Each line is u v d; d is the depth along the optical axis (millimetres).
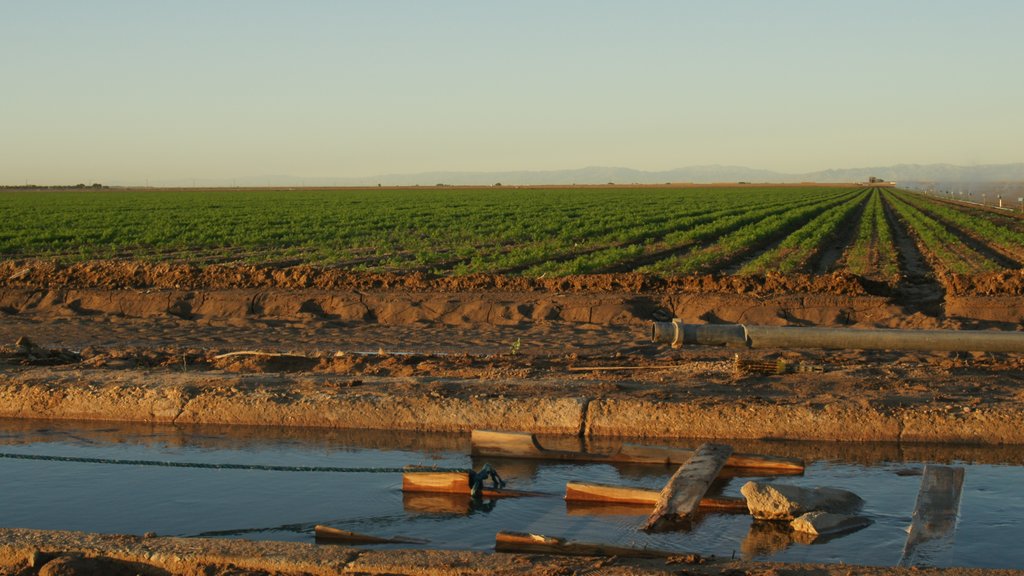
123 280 19656
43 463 8828
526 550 6422
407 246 37938
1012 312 15688
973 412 9164
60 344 14648
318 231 46375
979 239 40219
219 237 42375
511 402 9758
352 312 16984
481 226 50625
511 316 16484
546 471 8422
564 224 50844
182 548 6000
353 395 10102
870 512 7215
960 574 5539
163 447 9281
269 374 11258
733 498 7414
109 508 7574
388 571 5676
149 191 180625
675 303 16922
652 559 6105
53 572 5625
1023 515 7105
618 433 9406
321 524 7098
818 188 179875
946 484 7434
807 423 9195
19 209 77812
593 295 17422
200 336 15312
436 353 13500
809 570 5641
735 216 57781
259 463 8758
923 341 10930
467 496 7762
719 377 10883
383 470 8414
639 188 183250
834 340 10984
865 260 30609
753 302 16453
